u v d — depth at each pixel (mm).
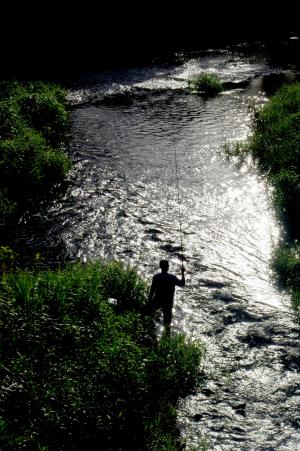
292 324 8375
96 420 5734
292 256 10258
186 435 6094
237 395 6789
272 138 17031
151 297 7969
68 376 6148
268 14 47719
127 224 12375
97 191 14336
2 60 34562
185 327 8367
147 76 31156
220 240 11508
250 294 9352
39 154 15141
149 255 10922
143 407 6242
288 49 37656
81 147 18188
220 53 37438
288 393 6801
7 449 4938
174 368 6941
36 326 6738
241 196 13797
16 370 5895
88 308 7691
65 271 8867
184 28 44375
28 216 12711
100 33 41000
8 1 38188
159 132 19984
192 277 9992
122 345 6664
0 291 7352
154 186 14703
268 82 27922
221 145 18109
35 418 5531
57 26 39688
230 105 23766
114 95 26844
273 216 12344
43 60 35344
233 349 7770
